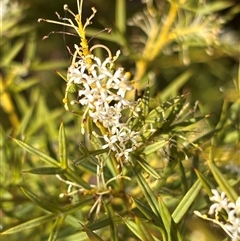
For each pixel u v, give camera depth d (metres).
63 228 0.44
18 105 0.60
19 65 0.55
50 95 0.68
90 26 0.74
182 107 0.38
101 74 0.33
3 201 0.45
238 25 0.77
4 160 0.47
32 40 0.57
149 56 0.52
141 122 0.36
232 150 0.43
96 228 0.36
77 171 0.44
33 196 0.37
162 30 0.51
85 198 0.39
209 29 0.51
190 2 0.51
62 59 0.79
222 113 0.42
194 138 0.41
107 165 0.39
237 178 0.40
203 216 0.34
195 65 0.70
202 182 0.35
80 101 0.33
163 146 0.36
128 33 0.70
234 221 0.33
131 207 0.38
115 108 0.34
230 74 0.67
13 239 0.50
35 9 0.70
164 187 0.40
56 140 0.50
